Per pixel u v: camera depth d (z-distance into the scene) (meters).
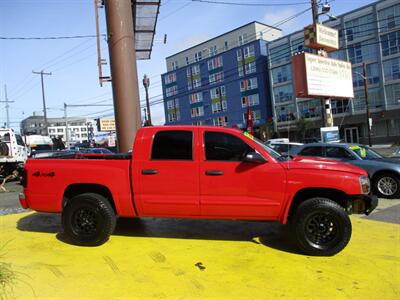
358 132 54.09
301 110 60.59
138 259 5.21
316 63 19.72
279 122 63.44
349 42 53.69
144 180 5.68
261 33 67.62
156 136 5.76
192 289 4.25
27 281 4.47
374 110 51.94
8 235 6.53
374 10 50.84
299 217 5.31
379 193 10.40
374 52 51.50
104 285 4.37
